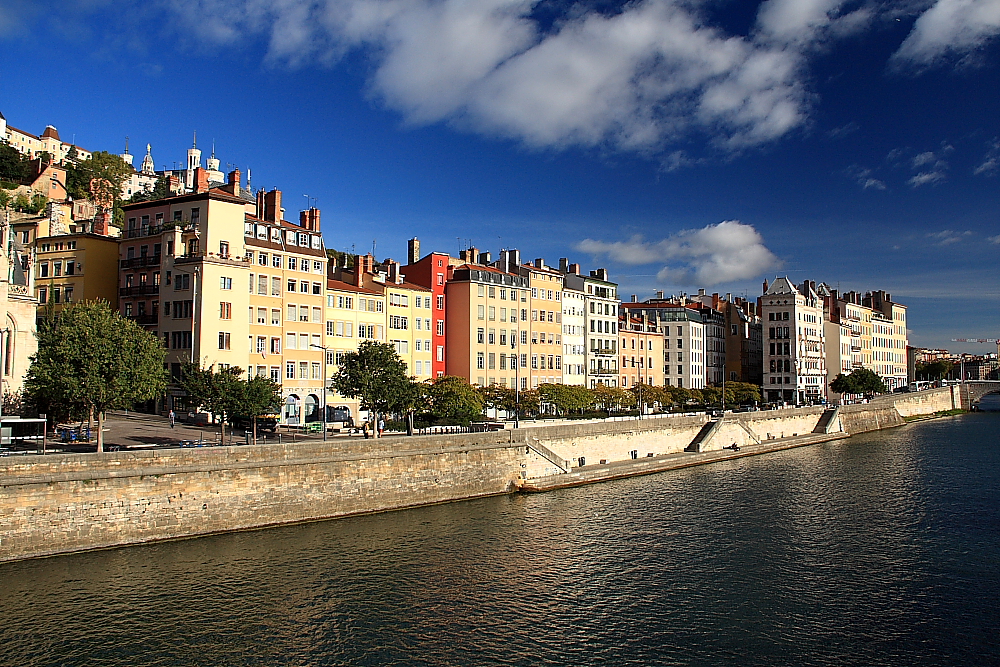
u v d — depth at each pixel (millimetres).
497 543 51719
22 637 34812
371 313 97812
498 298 111625
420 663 33906
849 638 37500
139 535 46781
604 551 50812
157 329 84062
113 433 64688
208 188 89125
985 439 120750
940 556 50812
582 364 126375
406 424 80188
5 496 41969
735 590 43844
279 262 87938
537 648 35750
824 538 55188
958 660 35188
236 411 60531
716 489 73312
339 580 43375
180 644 34812
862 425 135625
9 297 67938
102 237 90688
